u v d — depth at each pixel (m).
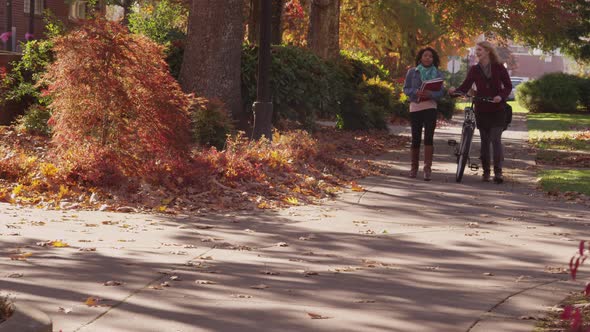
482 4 53.41
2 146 17.34
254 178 14.34
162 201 12.66
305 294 7.59
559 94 57.47
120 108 14.10
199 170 13.77
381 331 6.46
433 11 53.47
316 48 34.06
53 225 10.68
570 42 61.62
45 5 44.72
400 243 10.23
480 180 16.94
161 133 14.18
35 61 21.92
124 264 8.55
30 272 8.06
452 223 11.78
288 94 23.48
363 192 14.76
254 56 23.17
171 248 9.48
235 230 10.80
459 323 6.71
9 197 12.61
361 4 49.16
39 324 4.77
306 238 10.34
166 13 25.56
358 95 28.66
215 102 19.12
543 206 13.52
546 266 9.04
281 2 31.80
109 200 12.59
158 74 14.39
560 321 6.73
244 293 7.56
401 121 35.38
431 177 17.30
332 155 18.56
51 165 13.63
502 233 11.02
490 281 8.28
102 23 14.18
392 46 50.81
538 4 53.81
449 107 39.19
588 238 10.77
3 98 21.34
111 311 6.84
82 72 14.02
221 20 21.69
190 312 6.88
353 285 7.99
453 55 62.41
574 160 21.50
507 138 30.17
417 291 7.80
